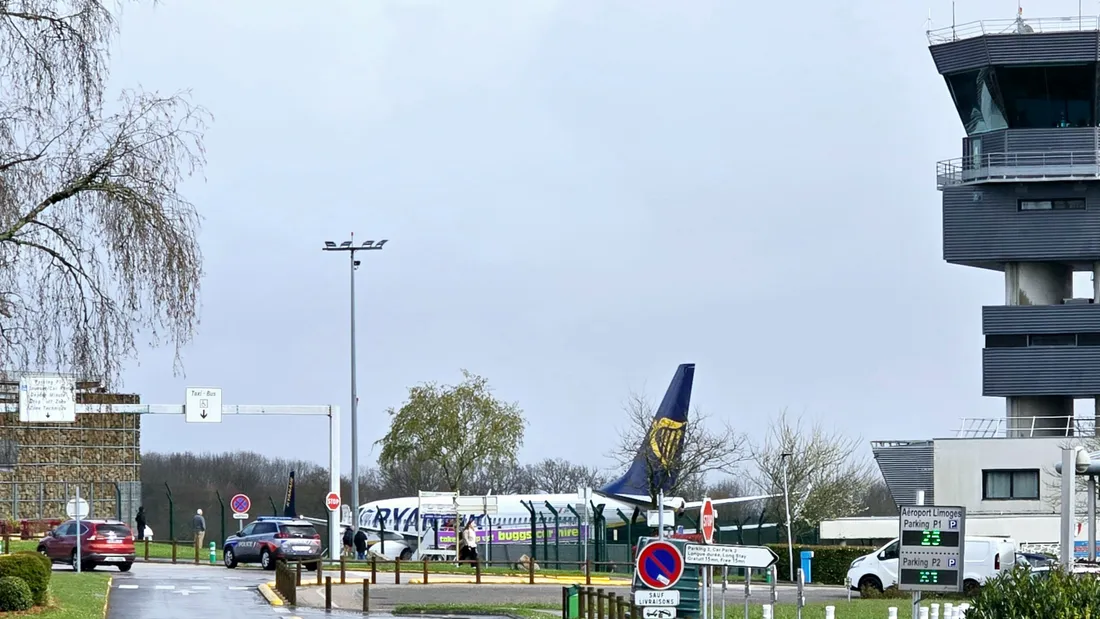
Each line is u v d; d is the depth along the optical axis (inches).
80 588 1779.0
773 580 1180.5
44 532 3166.8
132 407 2427.4
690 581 1320.1
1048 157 3759.8
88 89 930.7
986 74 3747.5
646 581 965.2
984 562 2139.5
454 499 2783.0
